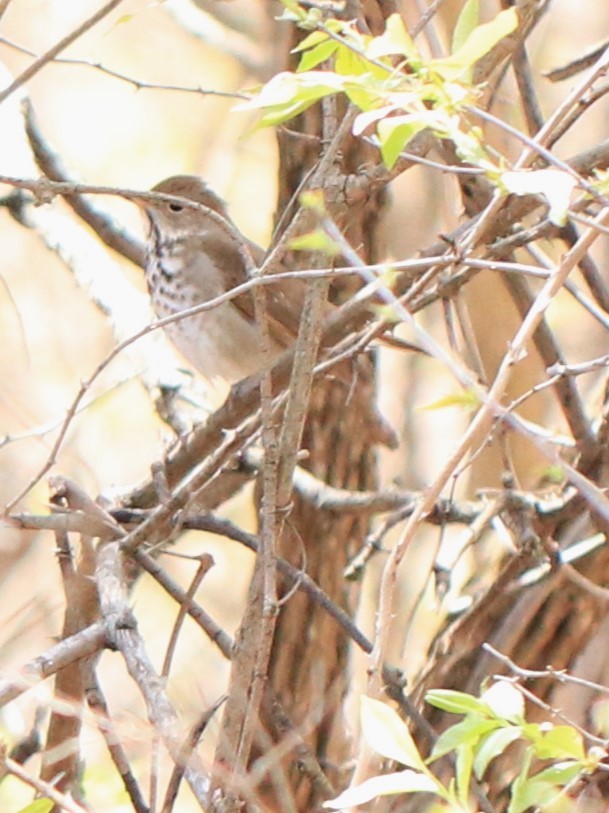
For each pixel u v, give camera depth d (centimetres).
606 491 775
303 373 609
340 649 984
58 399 1425
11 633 1054
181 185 1075
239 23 1452
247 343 1059
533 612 825
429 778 504
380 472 1212
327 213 607
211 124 1684
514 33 698
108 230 1097
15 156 1038
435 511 838
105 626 675
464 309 912
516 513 809
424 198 1263
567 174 513
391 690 764
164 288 1066
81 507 780
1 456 1233
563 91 1299
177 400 996
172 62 1738
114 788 724
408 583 1159
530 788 514
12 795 755
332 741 962
